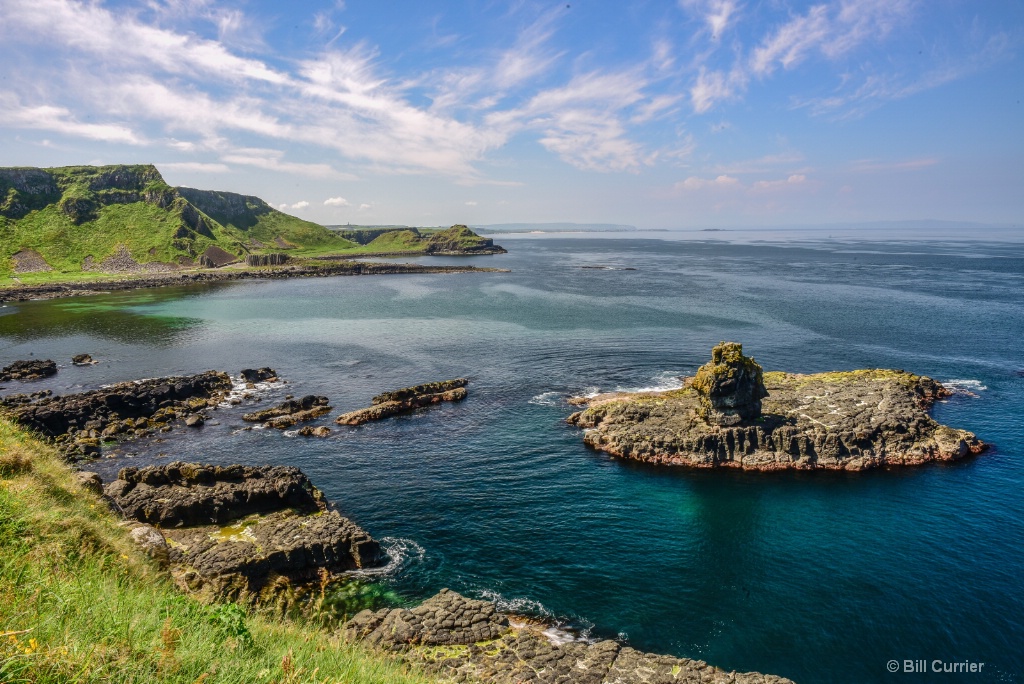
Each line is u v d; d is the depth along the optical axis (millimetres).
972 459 59406
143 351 109375
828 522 48625
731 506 51469
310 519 45406
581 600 39062
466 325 130000
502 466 59438
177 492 46500
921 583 40312
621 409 68250
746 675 30391
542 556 44000
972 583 40188
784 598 39125
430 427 70250
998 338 107625
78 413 69938
